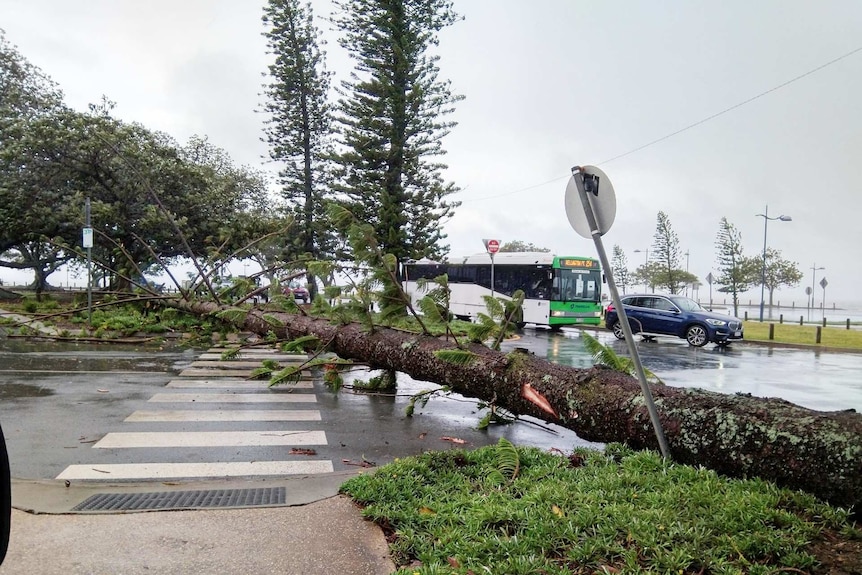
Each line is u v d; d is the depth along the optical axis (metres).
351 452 5.98
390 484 4.32
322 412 7.76
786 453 3.64
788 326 32.09
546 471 4.48
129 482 4.89
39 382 9.02
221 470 5.27
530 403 5.45
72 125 21.59
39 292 22.39
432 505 3.95
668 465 4.16
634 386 4.80
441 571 2.92
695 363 14.50
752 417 3.92
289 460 5.63
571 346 17.39
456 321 7.40
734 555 2.95
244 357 12.36
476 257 27.06
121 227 22.02
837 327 32.84
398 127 22.67
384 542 3.56
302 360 12.16
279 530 3.73
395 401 8.66
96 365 10.80
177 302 13.77
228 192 26.31
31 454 5.59
